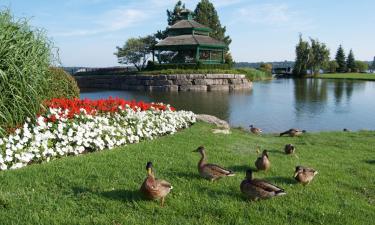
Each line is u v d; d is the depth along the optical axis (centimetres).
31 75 1069
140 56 8769
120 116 1423
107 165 942
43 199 726
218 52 7131
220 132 1625
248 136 1655
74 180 823
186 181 859
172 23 8875
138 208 707
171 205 726
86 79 6900
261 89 5941
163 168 948
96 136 1174
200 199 759
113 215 675
